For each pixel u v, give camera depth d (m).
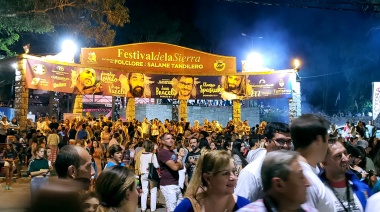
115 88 22.98
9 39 27.16
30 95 40.47
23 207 1.63
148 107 35.12
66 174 3.63
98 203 2.96
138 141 15.92
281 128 4.52
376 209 3.03
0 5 18.52
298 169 2.63
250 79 25.03
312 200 3.19
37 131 18.89
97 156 13.95
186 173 11.48
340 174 3.91
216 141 14.23
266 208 2.68
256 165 4.06
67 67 21.33
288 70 25.03
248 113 40.09
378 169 5.02
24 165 17.91
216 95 24.72
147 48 23.86
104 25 24.28
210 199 3.72
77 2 22.25
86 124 20.36
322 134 3.56
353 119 39.38
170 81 24.22
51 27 20.61
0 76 29.91
